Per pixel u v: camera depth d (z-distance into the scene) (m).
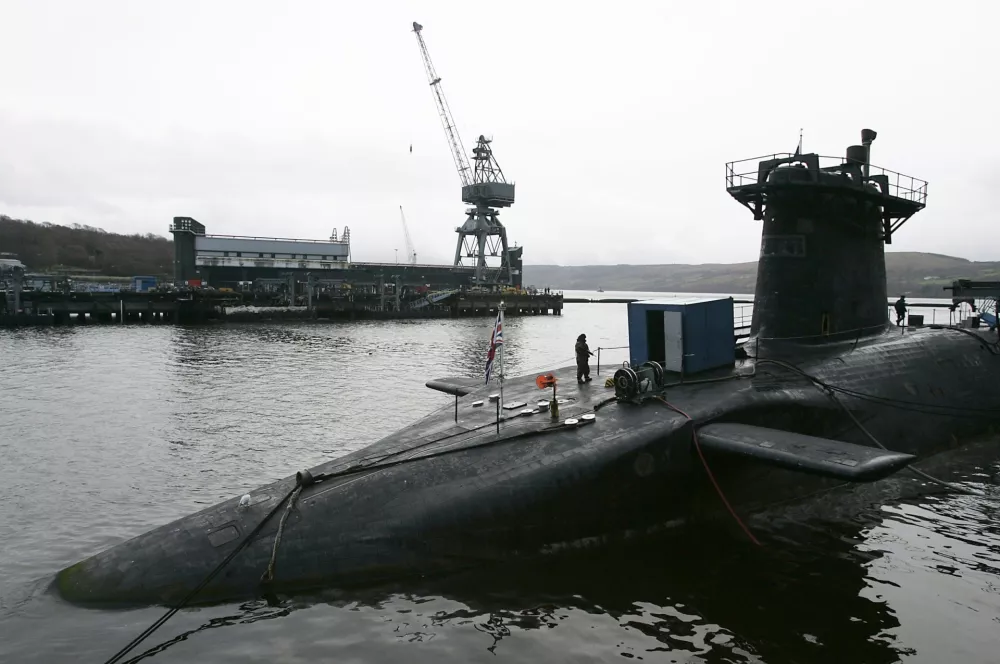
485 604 9.21
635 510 11.17
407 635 8.45
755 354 16.44
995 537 11.98
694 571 10.39
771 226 17.78
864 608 9.45
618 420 11.80
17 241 157.38
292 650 8.08
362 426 22.47
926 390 16.59
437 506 9.73
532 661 8.07
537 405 12.89
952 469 15.52
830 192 16.64
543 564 10.18
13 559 11.22
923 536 11.98
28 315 62.91
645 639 8.59
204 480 16.25
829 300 17.16
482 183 113.31
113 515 13.70
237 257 99.56
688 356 14.34
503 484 10.10
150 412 24.52
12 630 8.31
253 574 8.92
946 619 9.20
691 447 11.59
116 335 55.31
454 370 37.06
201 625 8.42
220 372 34.97
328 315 79.69
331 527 9.37
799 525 12.30
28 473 16.70
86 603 8.76
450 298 91.06
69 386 30.09
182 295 69.94
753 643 8.55
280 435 21.06
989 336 20.16
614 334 68.56
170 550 9.12
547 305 104.94
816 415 13.79
